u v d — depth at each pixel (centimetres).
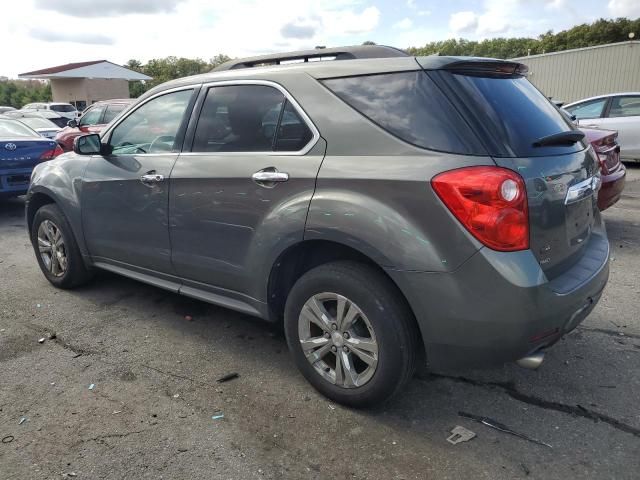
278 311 328
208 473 246
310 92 296
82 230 440
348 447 262
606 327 387
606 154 591
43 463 253
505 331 239
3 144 777
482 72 279
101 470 248
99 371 338
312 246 295
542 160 258
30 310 438
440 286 244
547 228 254
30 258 596
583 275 273
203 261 348
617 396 302
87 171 427
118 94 4628
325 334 292
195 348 368
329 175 274
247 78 329
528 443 263
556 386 313
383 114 269
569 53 2606
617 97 1109
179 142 362
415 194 246
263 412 291
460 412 289
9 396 310
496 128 249
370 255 259
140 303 450
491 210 234
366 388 278
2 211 899
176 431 276
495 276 235
